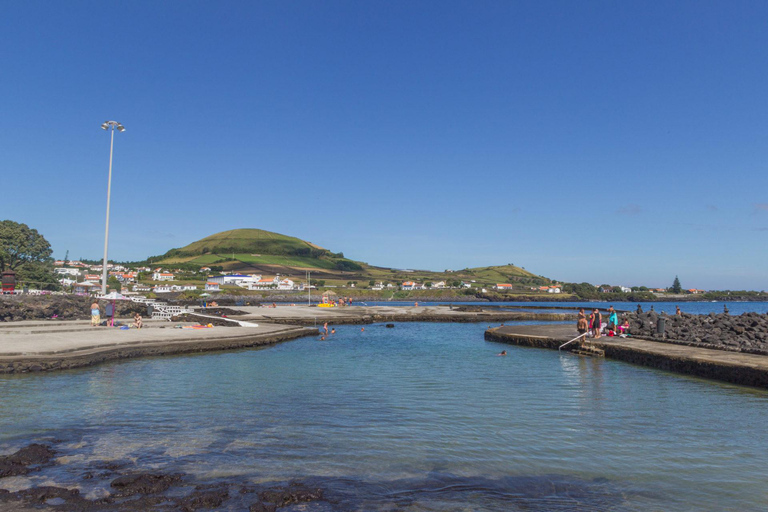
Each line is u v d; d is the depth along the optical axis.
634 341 29.00
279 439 11.01
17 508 7.23
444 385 18.00
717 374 19.47
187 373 19.97
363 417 13.08
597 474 9.18
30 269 94.88
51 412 13.16
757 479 9.02
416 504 7.72
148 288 195.25
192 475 8.73
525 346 33.12
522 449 10.57
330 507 7.52
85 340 24.56
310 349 30.20
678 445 10.97
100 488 8.05
